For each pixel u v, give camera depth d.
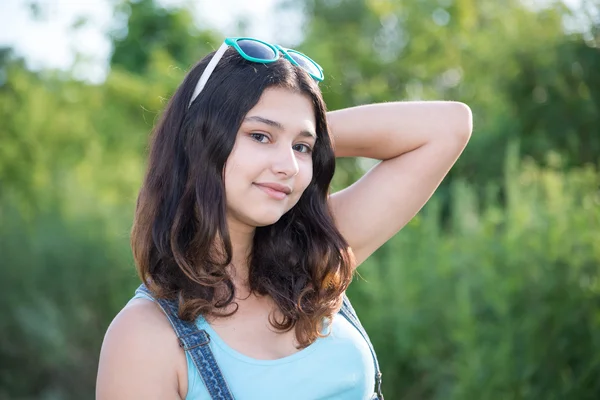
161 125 2.09
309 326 2.06
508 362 5.32
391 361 6.21
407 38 14.30
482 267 5.73
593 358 5.19
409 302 6.07
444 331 5.98
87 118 11.95
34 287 9.09
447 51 13.06
